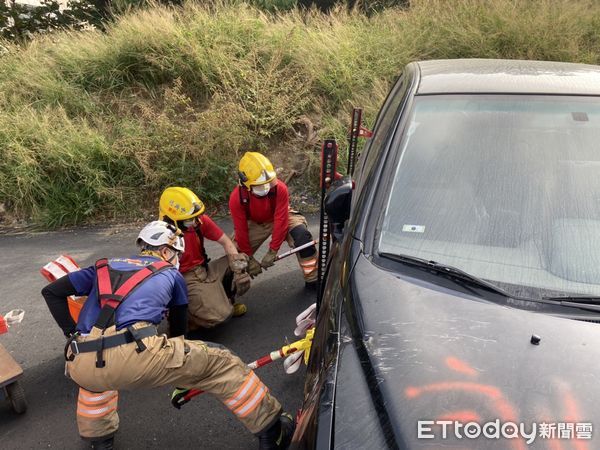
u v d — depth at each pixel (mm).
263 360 2629
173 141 6145
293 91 6777
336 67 7141
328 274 2242
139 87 7297
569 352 1539
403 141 2236
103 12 10648
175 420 2820
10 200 6094
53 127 6418
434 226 1974
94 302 2408
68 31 8727
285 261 4559
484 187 2051
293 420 2652
